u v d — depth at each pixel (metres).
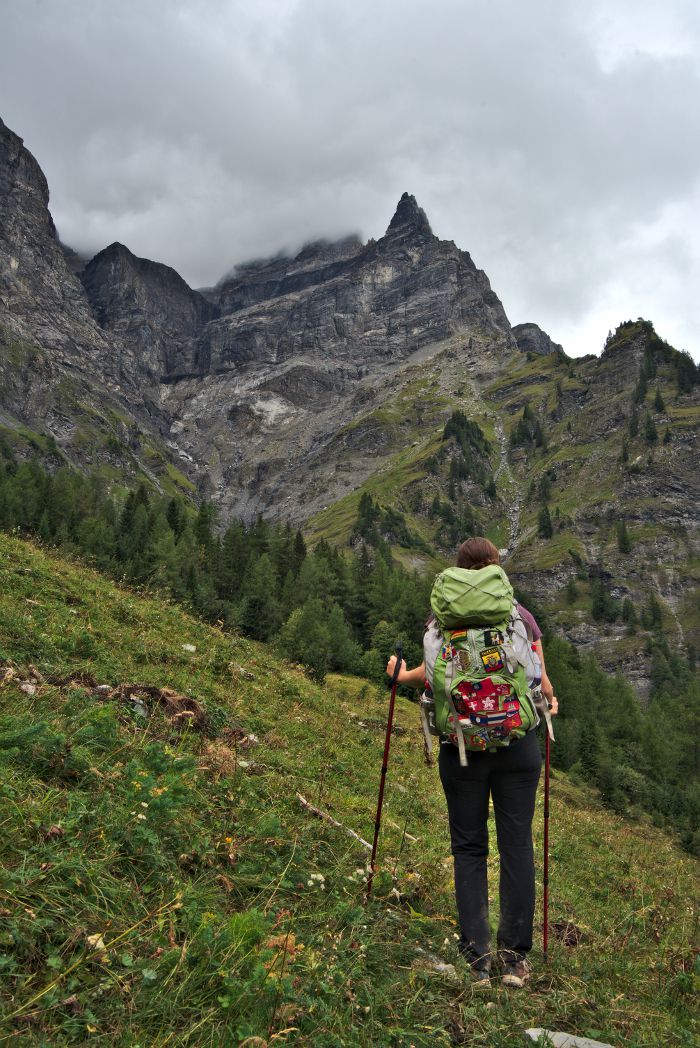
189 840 4.63
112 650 11.67
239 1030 2.81
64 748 4.98
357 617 117.19
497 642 4.21
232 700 12.30
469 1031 3.53
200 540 124.50
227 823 5.24
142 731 7.12
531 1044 3.55
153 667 11.80
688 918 8.21
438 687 4.29
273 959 3.33
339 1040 3.00
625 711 105.81
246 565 114.38
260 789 6.75
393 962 4.08
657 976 5.25
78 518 127.56
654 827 41.56
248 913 3.68
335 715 16.03
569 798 34.81
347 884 5.05
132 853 4.05
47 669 8.36
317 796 7.83
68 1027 2.64
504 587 4.34
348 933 4.19
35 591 13.39
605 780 57.25
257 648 21.64
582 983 4.57
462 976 4.08
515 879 4.43
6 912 3.09
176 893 3.83
